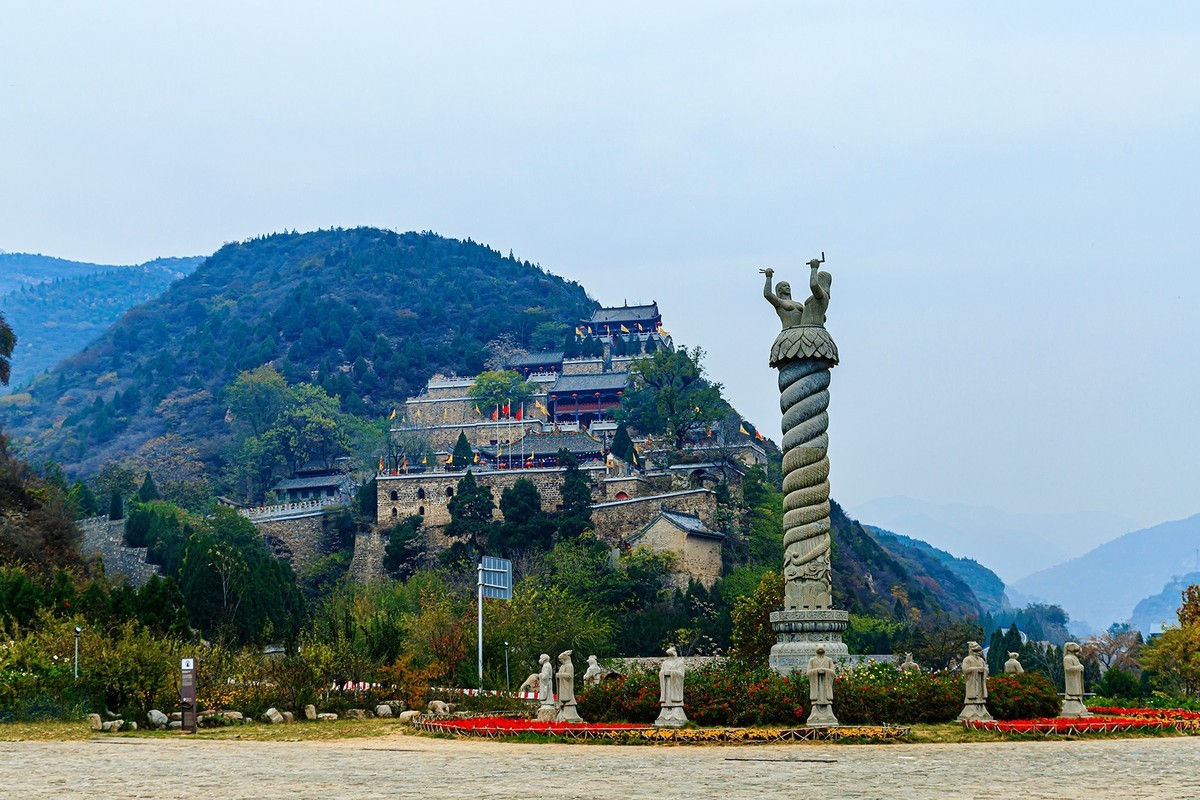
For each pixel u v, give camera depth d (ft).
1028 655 407.85
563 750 116.57
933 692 136.87
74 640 164.04
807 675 129.29
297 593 361.51
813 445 149.28
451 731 137.28
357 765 101.24
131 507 501.15
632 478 541.34
